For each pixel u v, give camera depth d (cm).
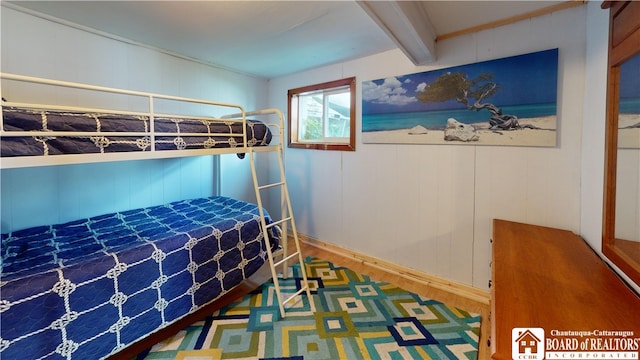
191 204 290
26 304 129
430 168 254
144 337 179
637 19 113
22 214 211
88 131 142
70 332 141
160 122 174
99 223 227
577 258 148
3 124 118
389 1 139
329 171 334
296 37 241
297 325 202
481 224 231
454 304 229
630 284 119
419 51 216
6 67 196
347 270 290
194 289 195
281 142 248
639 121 117
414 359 170
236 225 228
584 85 182
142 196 277
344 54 285
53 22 212
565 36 187
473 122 227
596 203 161
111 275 156
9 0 185
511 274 131
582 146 184
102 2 186
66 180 230
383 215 290
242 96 357
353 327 199
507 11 194
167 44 260
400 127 269
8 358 124
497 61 212
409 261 276
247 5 189
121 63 250
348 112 322
